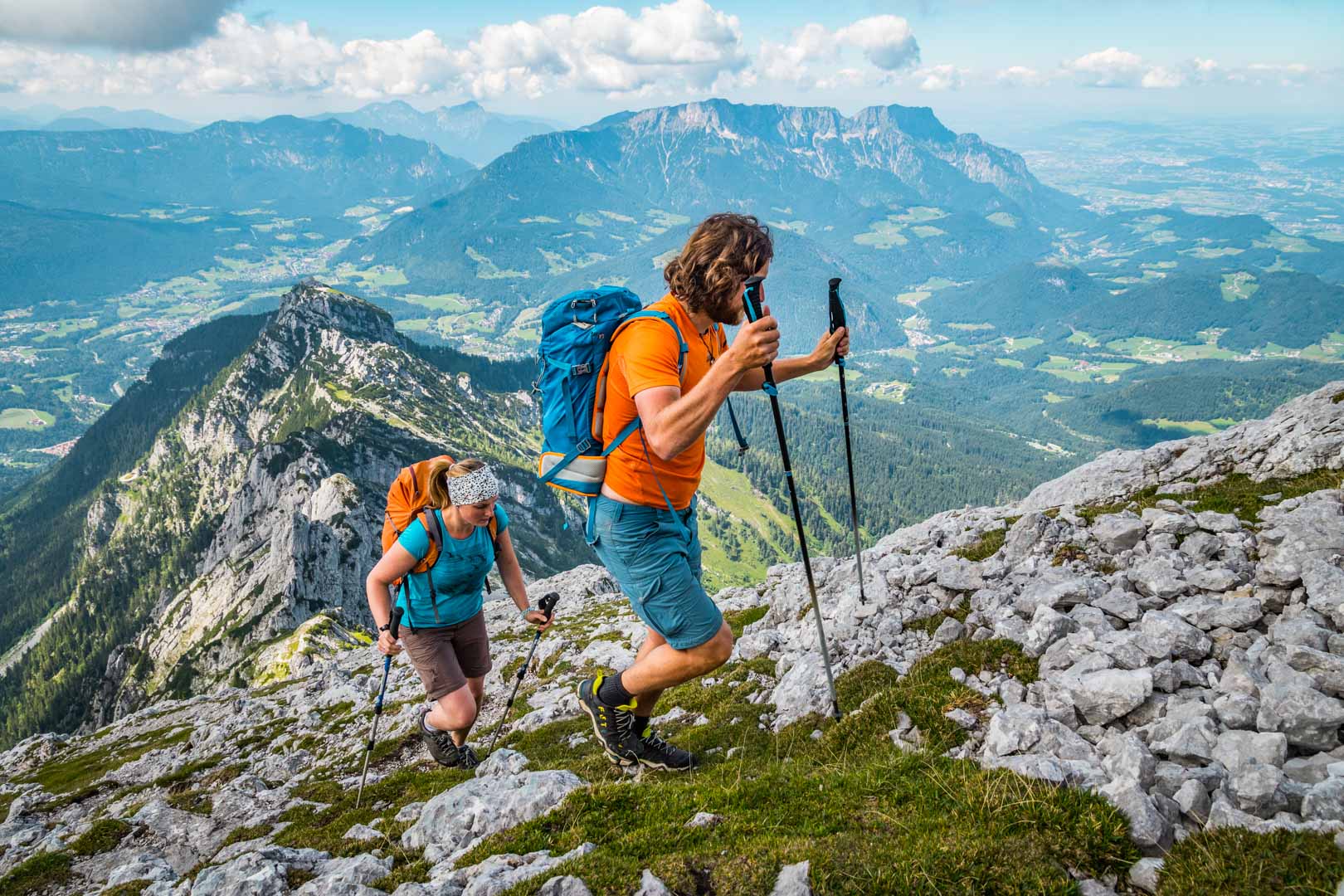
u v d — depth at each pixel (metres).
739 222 4.75
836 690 9.30
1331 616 6.74
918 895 4.54
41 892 12.80
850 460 9.57
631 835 5.81
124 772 26.28
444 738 10.01
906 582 10.89
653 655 6.26
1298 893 4.03
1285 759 5.24
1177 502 10.95
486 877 5.67
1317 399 11.56
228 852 11.04
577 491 5.37
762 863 5.05
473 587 9.27
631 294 5.31
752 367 4.35
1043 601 8.73
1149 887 4.54
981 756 6.66
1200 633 7.10
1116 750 5.98
